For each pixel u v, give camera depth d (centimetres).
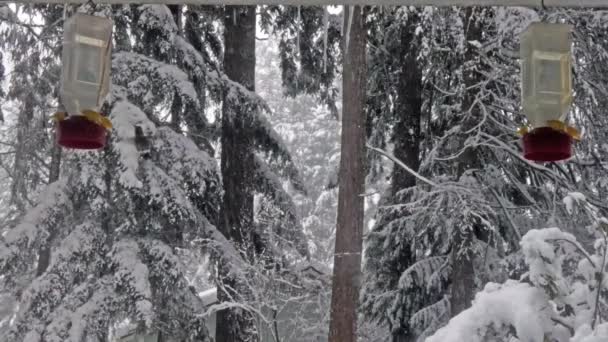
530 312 335
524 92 229
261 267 973
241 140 1083
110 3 263
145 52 986
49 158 1588
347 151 721
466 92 888
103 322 834
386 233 1111
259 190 1134
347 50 726
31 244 905
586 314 339
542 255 340
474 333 345
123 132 835
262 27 1206
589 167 912
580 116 866
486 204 871
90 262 873
